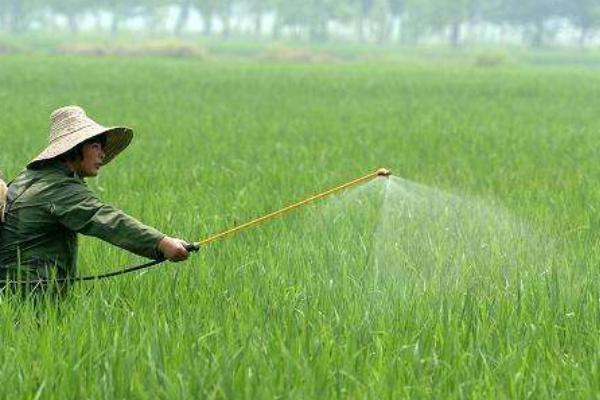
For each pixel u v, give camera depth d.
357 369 8.12
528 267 12.26
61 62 97.50
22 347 8.46
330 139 30.55
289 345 8.54
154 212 15.95
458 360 8.20
